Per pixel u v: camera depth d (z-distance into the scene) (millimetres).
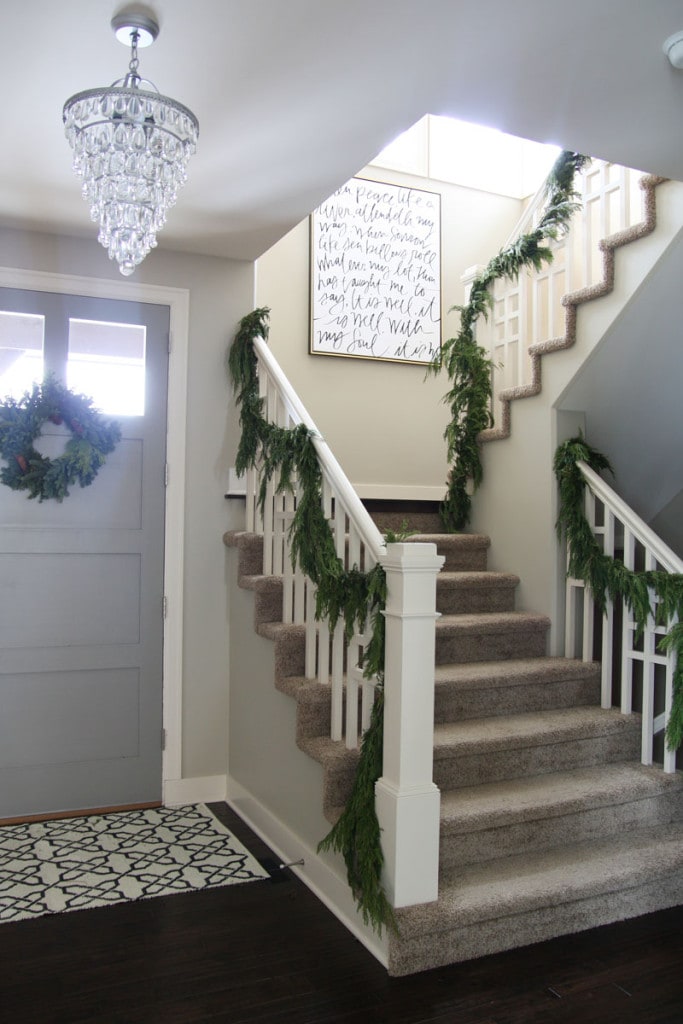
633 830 2898
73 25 2033
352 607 2607
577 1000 2168
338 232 4766
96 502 3582
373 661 2455
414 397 4977
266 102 2385
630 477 3936
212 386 3781
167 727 3670
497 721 3100
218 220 3297
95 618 3566
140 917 2611
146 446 3668
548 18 1988
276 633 3094
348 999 2162
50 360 3508
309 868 2846
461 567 3963
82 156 2156
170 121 2098
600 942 2461
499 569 3949
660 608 3014
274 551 3453
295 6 1946
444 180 5105
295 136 2592
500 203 5301
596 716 3195
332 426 4742
